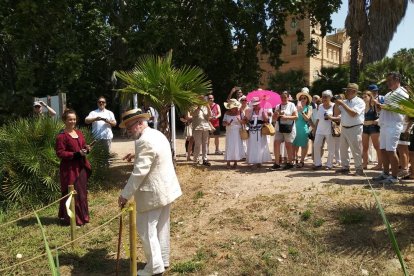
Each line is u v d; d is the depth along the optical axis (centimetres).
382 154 723
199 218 639
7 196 751
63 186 643
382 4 1925
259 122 928
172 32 1625
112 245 573
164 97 857
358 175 798
